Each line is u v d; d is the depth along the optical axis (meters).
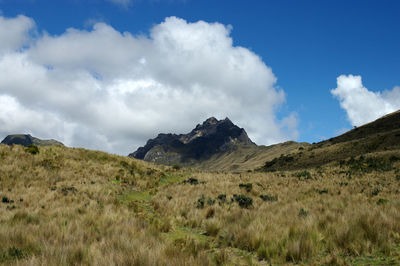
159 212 11.28
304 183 20.59
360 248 5.07
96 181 18.11
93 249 4.98
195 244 5.91
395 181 19.03
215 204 11.59
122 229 6.89
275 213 9.59
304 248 5.09
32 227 6.71
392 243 5.30
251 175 30.62
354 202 11.09
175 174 31.09
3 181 14.38
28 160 19.69
